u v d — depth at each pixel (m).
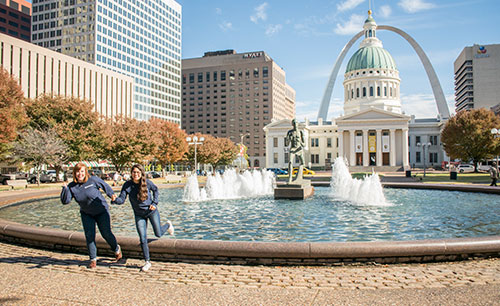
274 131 105.88
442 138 72.31
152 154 53.41
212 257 7.79
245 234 11.84
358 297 5.61
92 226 7.54
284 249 7.50
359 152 96.06
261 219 14.96
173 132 66.25
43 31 111.25
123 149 47.38
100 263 7.79
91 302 5.46
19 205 21.16
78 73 90.94
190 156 80.81
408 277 6.60
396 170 86.75
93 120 45.38
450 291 5.82
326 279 6.55
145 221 7.67
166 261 7.97
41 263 7.80
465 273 6.79
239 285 6.27
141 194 7.36
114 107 102.56
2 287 6.15
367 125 94.75
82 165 7.45
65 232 9.09
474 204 19.64
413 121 105.00
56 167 43.62
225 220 14.80
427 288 5.99
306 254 7.44
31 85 79.31
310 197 24.30
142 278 6.70
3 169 66.25
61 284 6.32
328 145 109.06
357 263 7.48
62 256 8.45
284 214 16.36
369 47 118.44
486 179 41.66
